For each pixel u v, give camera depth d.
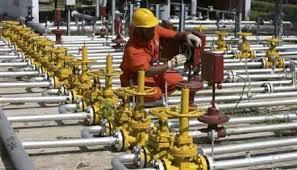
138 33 6.12
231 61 10.91
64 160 5.50
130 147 5.53
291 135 6.59
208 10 18.34
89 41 13.42
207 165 4.59
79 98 6.97
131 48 6.12
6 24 13.02
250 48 11.98
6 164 5.32
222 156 5.66
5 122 5.64
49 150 5.82
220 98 7.71
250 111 7.65
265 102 7.43
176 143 4.54
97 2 16.36
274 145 5.46
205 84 8.13
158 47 6.50
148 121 5.45
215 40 13.59
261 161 4.94
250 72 10.13
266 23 17.75
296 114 6.88
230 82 9.17
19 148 5.05
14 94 8.58
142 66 6.06
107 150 5.82
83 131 5.98
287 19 20.28
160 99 6.47
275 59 10.83
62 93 7.66
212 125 5.69
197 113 4.54
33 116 6.26
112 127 5.81
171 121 6.05
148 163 4.79
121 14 16.45
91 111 6.39
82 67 7.35
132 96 5.77
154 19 6.14
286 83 9.38
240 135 6.48
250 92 8.17
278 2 14.91
